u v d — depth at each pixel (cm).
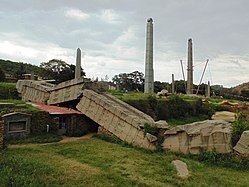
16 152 1684
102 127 2389
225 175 1565
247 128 1900
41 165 1448
